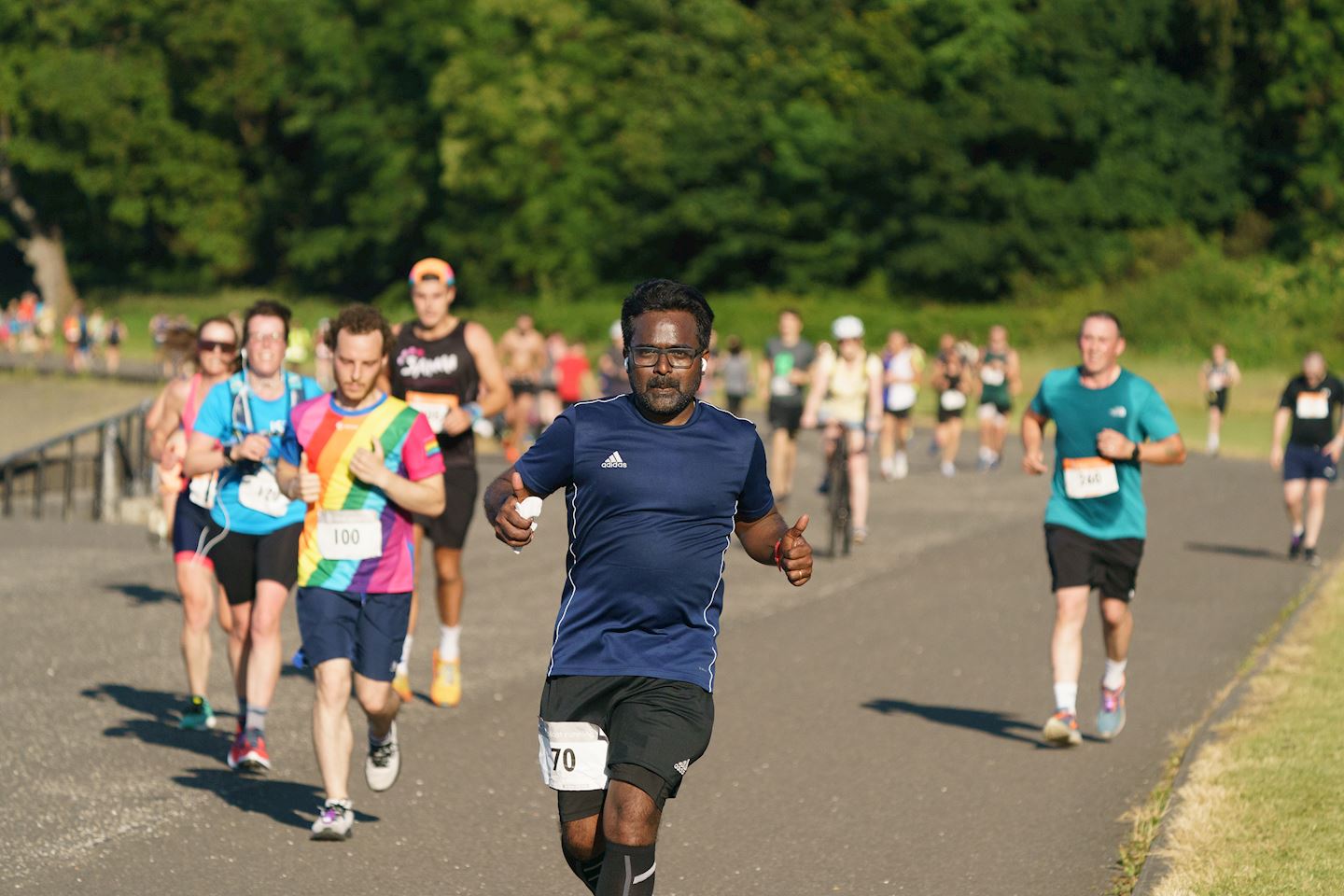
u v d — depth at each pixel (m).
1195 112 131.12
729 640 21.91
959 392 49.22
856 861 12.27
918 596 25.84
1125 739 16.36
